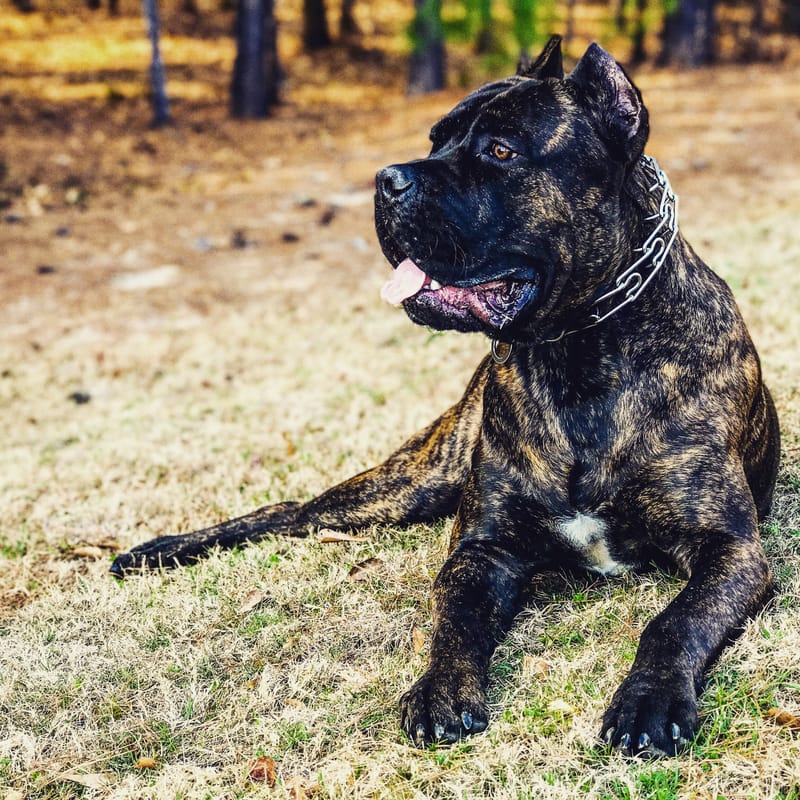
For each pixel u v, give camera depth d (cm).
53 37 1147
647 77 1037
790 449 243
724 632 193
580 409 206
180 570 238
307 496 264
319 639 212
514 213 199
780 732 182
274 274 511
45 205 656
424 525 239
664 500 205
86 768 194
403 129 839
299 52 1195
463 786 181
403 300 205
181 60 1104
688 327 206
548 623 208
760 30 1254
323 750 192
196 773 189
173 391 363
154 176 727
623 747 181
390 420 298
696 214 552
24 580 250
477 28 703
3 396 375
